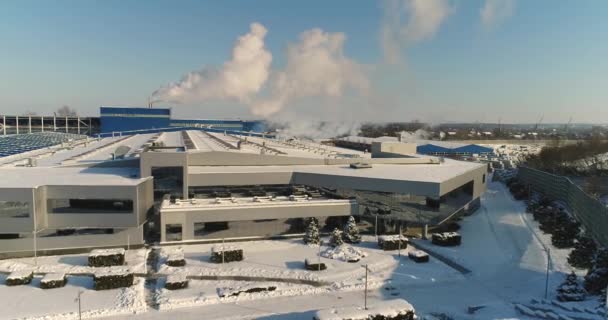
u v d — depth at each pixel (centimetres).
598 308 2627
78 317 2656
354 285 3222
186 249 3969
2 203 3528
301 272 3416
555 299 2939
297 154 6100
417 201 4397
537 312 2678
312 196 4816
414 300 3006
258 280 3297
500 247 4231
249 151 5669
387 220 4566
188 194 4531
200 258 3712
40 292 2995
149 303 2894
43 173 4481
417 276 3434
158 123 11950
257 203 4344
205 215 4144
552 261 3762
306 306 2873
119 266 3434
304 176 4988
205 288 3119
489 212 5894
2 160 5553
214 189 4691
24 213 3556
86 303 2836
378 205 4575
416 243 4297
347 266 3578
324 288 3178
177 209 4069
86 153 6019
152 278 3312
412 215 4428
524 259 3844
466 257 3894
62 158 5669
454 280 3391
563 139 17212
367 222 4656
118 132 10331
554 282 3262
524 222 5278
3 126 11956
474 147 12975
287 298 3003
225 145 6288
